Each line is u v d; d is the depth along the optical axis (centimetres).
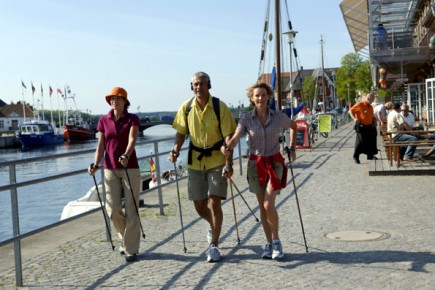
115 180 740
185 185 1570
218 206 708
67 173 741
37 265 727
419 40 3172
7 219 1909
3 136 10388
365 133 1806
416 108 3478
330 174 1555
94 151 836
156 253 761
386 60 2609
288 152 711
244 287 591
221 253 739
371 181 1380
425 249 709
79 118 14162
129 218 729
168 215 1056
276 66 2558
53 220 1791
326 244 760
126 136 736
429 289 555
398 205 1035
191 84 716
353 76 7300
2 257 782
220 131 711
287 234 833
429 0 2686
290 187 1334
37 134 9825
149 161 2112
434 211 962
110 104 740
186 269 673
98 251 791
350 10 2998
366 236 796
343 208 1028
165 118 14112
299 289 575
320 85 10956
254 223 925
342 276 612
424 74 3278
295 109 2658
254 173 702
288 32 2494
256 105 695
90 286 624
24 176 4016
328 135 3541
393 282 583
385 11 3092
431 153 1672
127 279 644
